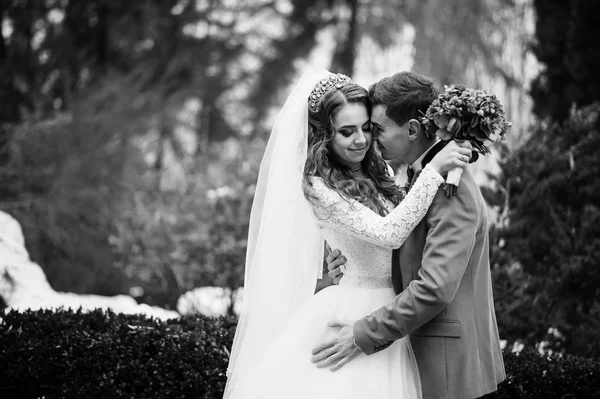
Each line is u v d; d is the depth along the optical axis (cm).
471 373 312
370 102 341
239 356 347
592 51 704
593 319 515
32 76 1162
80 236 998
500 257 555
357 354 321
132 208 927
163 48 1402
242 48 1530
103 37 1307
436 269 303
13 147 1011
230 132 1556
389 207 357
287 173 345
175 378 411
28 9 1170
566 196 569
